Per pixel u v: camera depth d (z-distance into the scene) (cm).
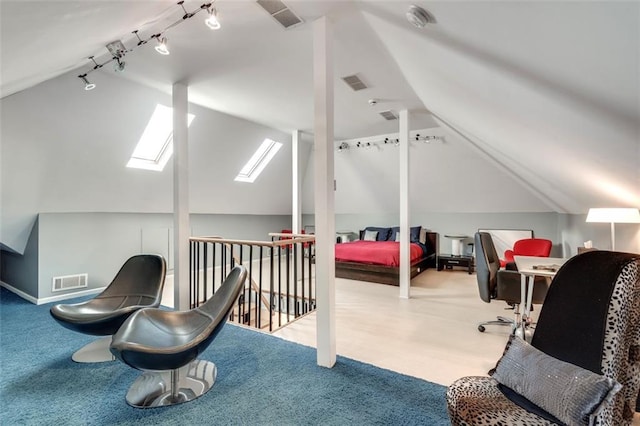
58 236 417
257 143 576
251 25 238
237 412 180
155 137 470
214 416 176
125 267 298
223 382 211
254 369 228
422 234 657
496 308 379
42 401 190
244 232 735
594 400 109
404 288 429
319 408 182
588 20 105
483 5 129
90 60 286
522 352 144
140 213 523
